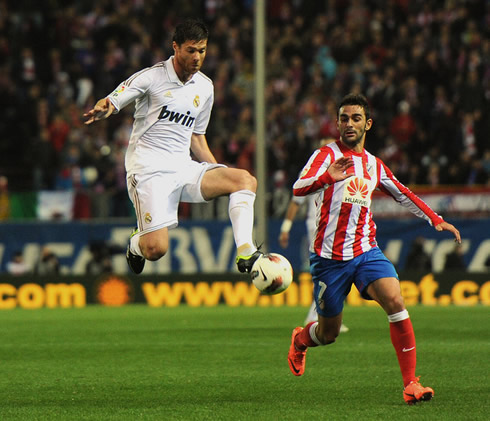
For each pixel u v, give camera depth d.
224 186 23.67
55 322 47.25
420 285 60.81
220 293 61.69
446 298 60.66
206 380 26.31
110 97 22.91
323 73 80.94
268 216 64.06
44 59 82.75
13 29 84.94
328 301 22.97
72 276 61.88
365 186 22.72
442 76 78.19
